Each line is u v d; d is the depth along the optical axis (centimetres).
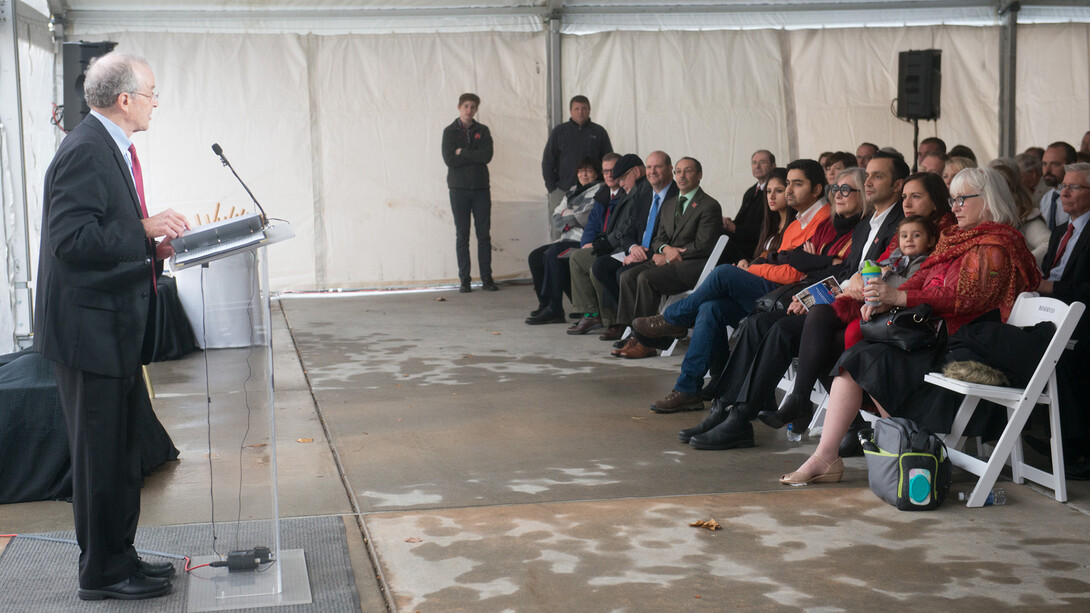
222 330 329
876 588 288
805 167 520
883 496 364
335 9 978
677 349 689
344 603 282
